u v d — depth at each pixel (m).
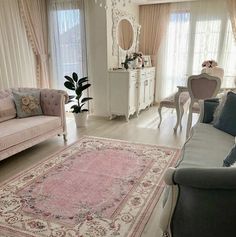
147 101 5.61
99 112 5.05
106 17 4.43
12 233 1.80
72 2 4.74
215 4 5.11
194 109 3.72
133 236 1.76
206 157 1.88
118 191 2.32
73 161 2.97
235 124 2.38
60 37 5.04
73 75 4.30
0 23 4.05
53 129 3.52
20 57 4.50
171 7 5.47
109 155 3.12
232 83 5.29
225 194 1.05
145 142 3.59
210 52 5.39
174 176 1.10
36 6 4.71
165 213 1.25
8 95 3.53
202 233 1.20
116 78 4.63
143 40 5.94
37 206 2.11
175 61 5.74
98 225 1.87
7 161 3.03
